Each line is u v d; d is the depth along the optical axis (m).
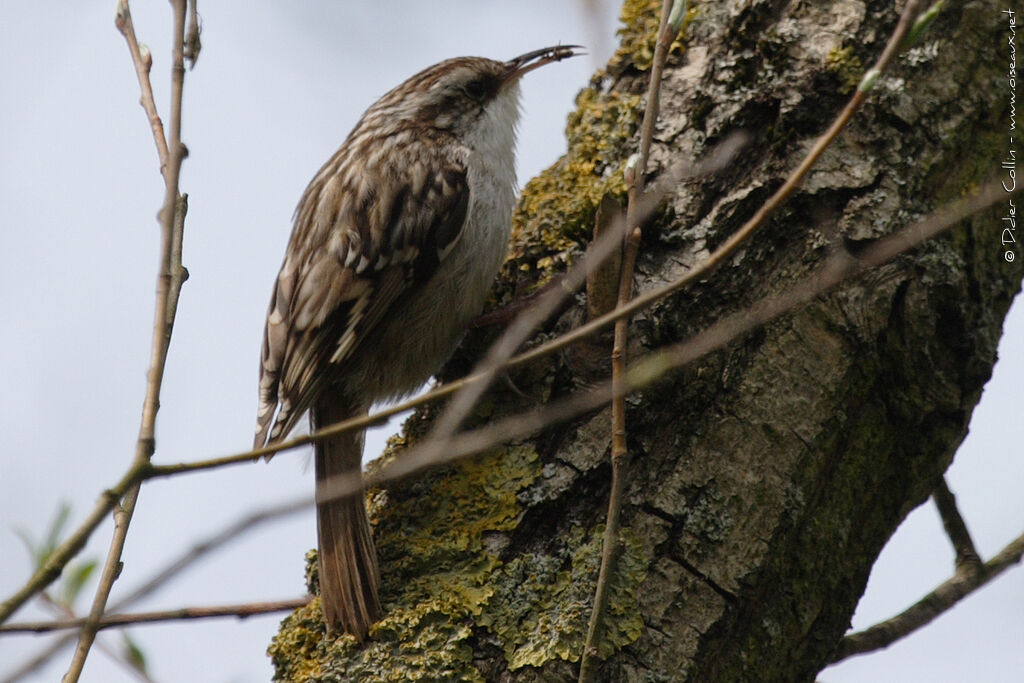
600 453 4.85
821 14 5.51
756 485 4.69
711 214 5.20
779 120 5.30
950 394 4.98
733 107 5.45
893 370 4.93
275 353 6.44
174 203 3.96
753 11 5.65
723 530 4.63
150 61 4.64
